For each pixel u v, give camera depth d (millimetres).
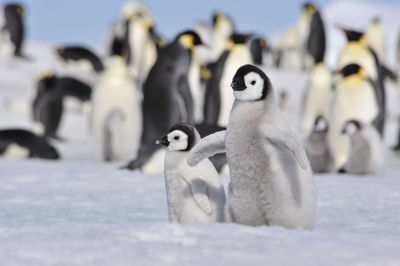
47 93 30375
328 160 18219
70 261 4516
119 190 12852
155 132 20688
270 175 6445
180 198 7352
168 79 20625
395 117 36375
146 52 40781
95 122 22953
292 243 5070
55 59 49750
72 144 27766
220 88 23344
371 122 21688
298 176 6434
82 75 44656
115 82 23172
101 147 21938
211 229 5520
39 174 15891
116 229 5543
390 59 69500
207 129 15992
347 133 17750
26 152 22812
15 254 4691
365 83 21547
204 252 4770
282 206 6449
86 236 5293
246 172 6547
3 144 22719
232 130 6586
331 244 5066
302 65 52906
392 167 21219
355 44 24906
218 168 16172
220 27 50969
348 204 11109
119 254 4695
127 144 21969
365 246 5074
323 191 13000
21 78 41281
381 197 12070
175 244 5008
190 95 21172
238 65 23203
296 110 38562
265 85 6590
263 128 6418
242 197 6629
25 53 52406
